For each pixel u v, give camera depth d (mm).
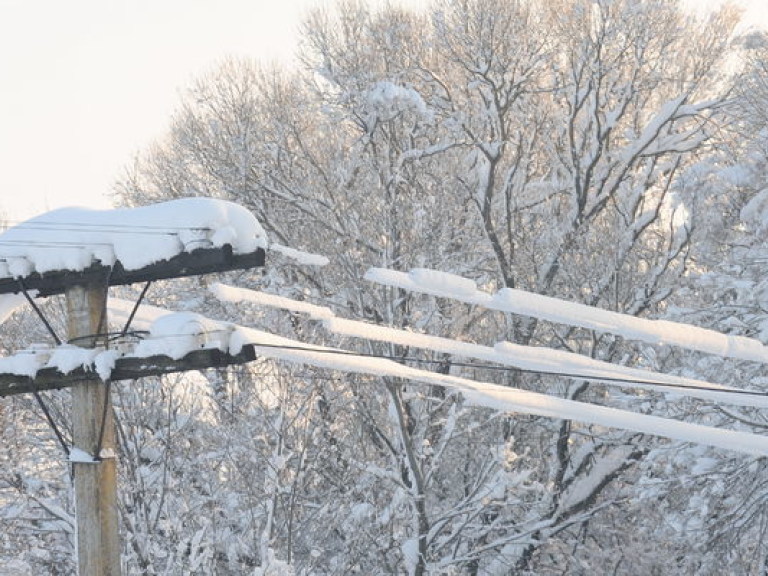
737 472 25828
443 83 39562
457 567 31125
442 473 32812
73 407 13484
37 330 29906
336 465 29609
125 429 24922
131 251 12672
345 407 29781
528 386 34906
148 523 23250
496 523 29562
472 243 36500
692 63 38938
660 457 27297
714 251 33750
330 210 35906
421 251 32938
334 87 39094
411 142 37188
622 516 34781
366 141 37469
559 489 32281
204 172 40125
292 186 37688
